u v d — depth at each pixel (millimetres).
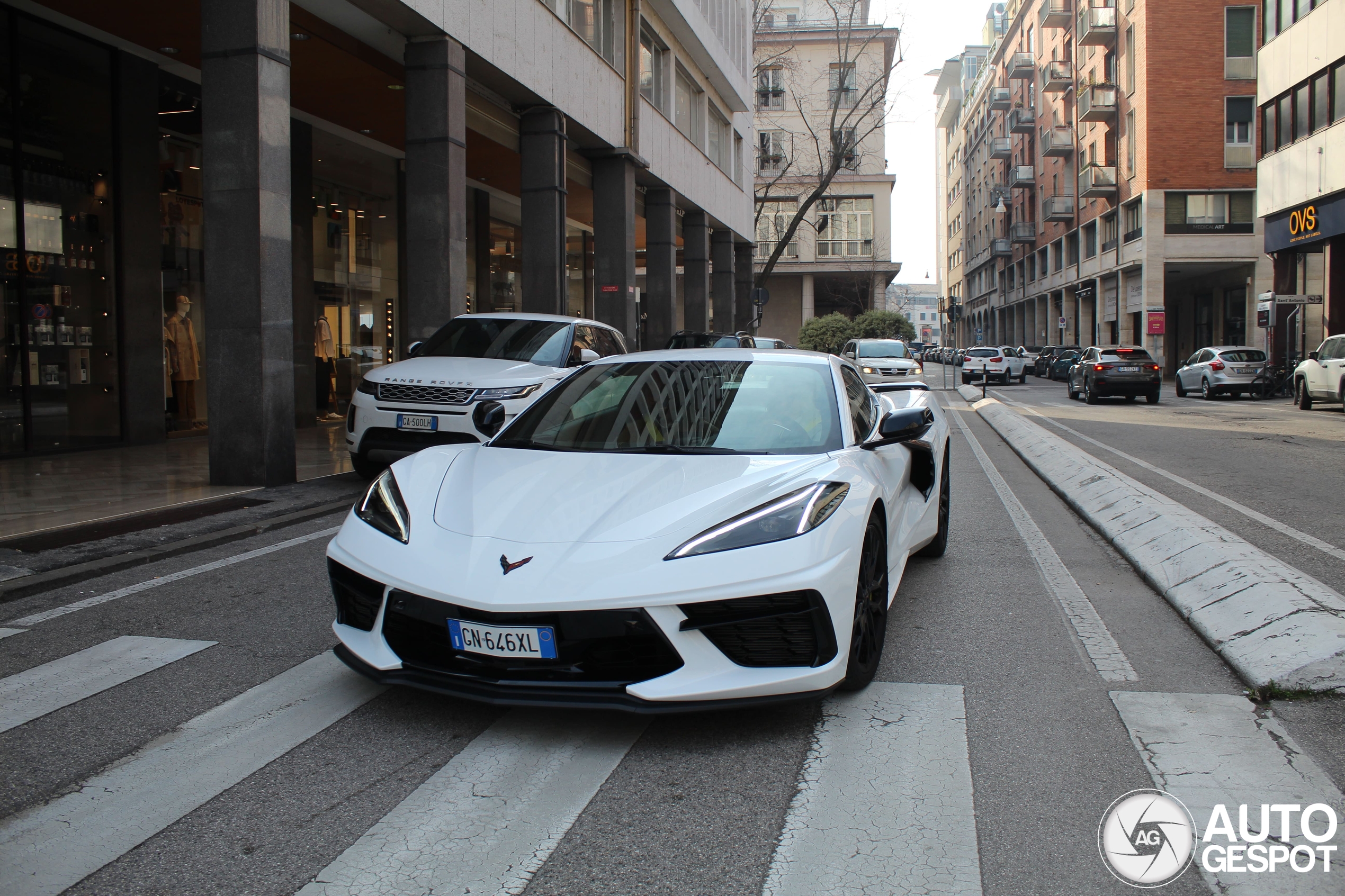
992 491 8906
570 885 2152
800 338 43688
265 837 2373
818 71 51062
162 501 7398
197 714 3180
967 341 81812
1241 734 3064
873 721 3160
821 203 51500
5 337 10258
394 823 2445
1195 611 4398
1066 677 3631
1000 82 65688
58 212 10852
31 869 2219
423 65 11352
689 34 21984
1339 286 23172
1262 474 9547
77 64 11016
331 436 13359
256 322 8039
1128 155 39875
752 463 3516
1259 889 2168
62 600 4688
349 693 3379
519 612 2797
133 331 11836
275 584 4992
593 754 2877
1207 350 26609
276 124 8141
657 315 21906
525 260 14844
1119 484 7723
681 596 2807
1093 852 2324
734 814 2504
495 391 7680
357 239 16594
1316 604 3955
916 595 4930
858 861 2270
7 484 8328
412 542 3146
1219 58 36781
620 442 3863
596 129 16516
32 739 2984
